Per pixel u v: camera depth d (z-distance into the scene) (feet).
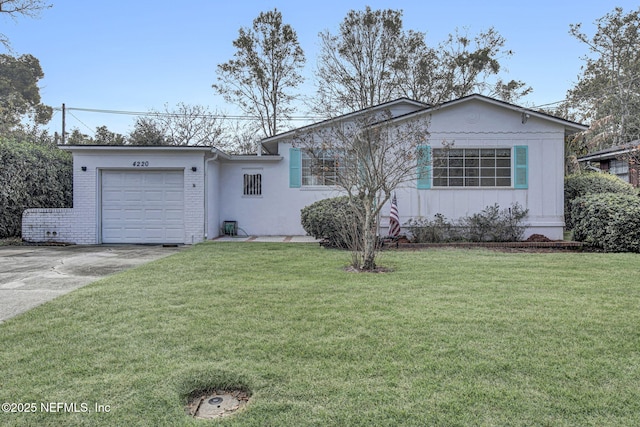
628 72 85.25
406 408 8.52
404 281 19.85
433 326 13.19
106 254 30.45
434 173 37.60
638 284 19.01
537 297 16.67
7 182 35.99
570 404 8.64
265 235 45.03
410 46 79.15
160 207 39.19
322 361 10.71
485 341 11.96
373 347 11.57
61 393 9.12
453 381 9.64
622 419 8.11
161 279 20.34
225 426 8.00
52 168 41.83
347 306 15.46
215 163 42.91
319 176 35.94
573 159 61.46
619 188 41.70
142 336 12.45
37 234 38.06
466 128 37.65
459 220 37.47
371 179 23.85
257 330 12.94
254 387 9.43
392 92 79.00
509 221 36.60
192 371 10.13
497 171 37.81
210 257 27.61
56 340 12.17
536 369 10.22
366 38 77.05
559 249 33.35
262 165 45.21
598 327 13.08
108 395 9.05
